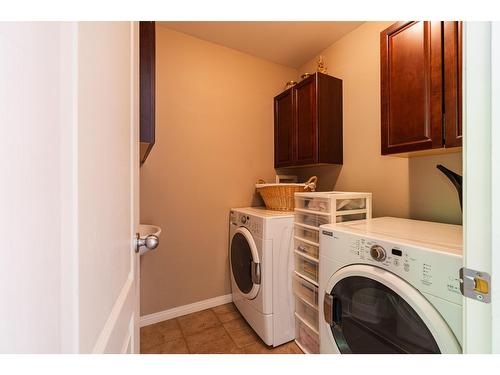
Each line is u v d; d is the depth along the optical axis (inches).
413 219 57.0
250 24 70.5
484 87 16.3
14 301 8.0
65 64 11.4
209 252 80.9
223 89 82.7
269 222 60.6
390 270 33.6
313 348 55.6
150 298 71.7
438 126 40.8
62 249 11.1
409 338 31.9
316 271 54.1
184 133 76.4
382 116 50.8
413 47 44.7
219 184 82.5
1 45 7.7
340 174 76.8
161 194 73.1
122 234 22.7
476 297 17.0
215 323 71.7
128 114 25.1
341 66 76.4
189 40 76.5
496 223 15.8
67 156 11.6
